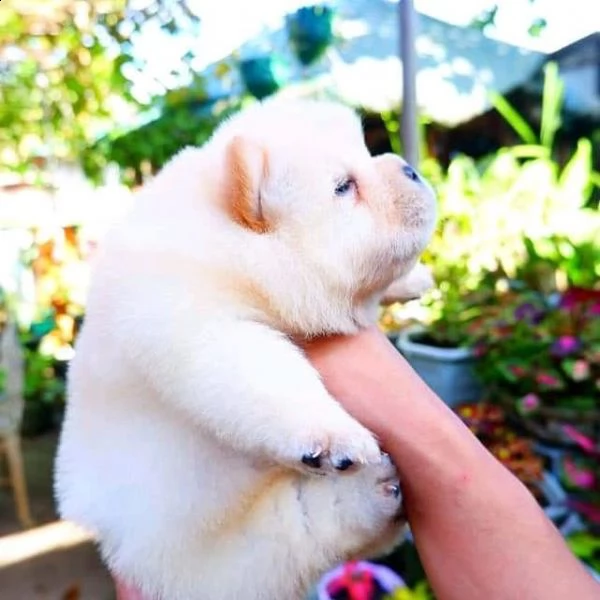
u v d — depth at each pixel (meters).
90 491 0.35
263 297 0.34
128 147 1.42
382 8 1.96
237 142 0.35
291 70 1.77
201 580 0.34
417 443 0.33
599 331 0.72
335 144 0.36
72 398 0.37
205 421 0.31
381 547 0.37
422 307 1.00
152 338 0.32
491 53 2.10
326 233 0.34
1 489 1.20
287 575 0.35
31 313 1.52
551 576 0.30
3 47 1.35
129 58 1.38
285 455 0.30
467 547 0.31
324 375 0.35
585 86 2.21
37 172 1.51
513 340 0.77
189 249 0.34
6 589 0.91
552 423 0.72
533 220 1.11
